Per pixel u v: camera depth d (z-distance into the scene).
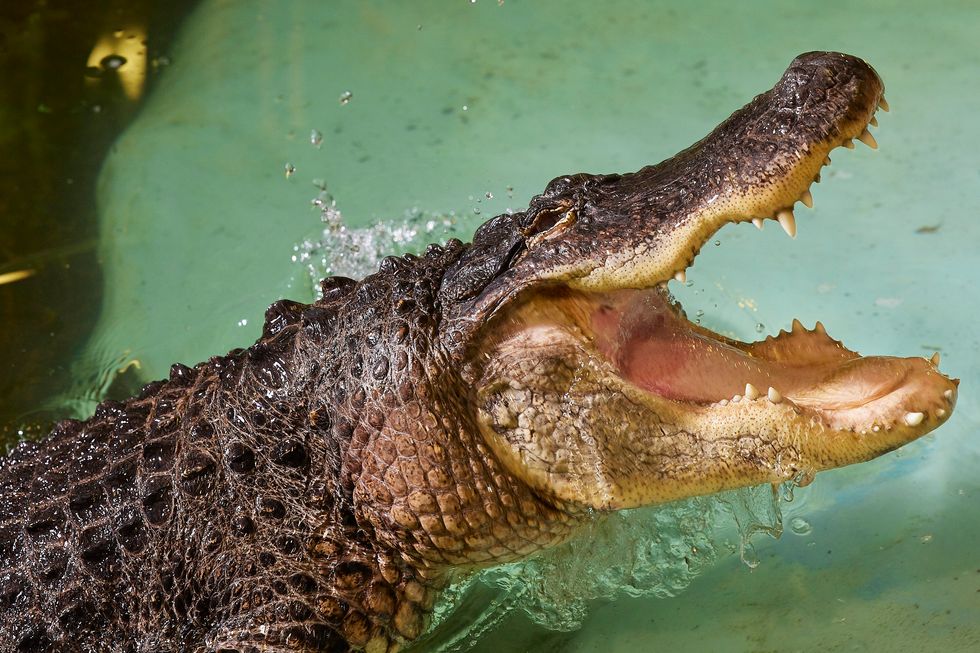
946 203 8.59
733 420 5.38
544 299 5.53
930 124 9.52
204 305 8.95
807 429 5.27
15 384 8.56
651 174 5.81
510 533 5.60
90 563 5.66
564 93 10.84
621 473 5.48
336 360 5.66
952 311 7.48
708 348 5.83
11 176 10.61
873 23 11.15
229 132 10.91
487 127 10.51
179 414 6.01
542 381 5.45
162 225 9.88
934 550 5.77
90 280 9.46
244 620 5.45
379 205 9.63
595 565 6.13
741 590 5.87
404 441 5.43
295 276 9.05
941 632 5.17
